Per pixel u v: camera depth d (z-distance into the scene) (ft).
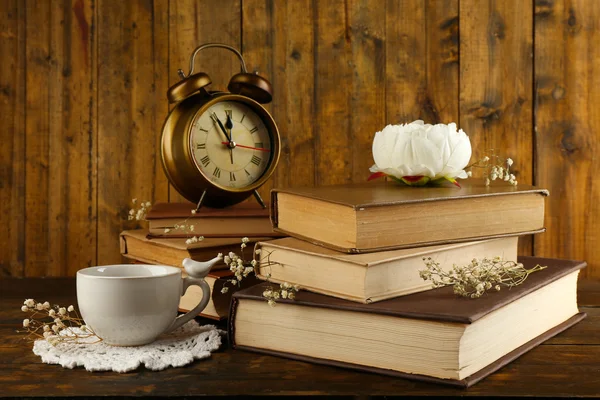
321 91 5.18
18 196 5.18
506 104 5.19
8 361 2.89
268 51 5.17
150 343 3.04
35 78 5.16
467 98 5.20
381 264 2.81
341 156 5.20
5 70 5.14
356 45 5.17
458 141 3.46
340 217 2.93
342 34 5.16
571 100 5.20
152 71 5.17
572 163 5.21
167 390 2.55
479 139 5.20
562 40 5.19
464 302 2.75
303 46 5.17
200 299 3.45
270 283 3.22
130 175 5.20
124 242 4.00
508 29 5.18
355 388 2.56
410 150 3.47
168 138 3.93
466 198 3.15
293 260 3.06
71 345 3.01
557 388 2.56
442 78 5.19
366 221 2.86
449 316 2.52
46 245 5.21
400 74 5.18
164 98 5.17
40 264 5.21
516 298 2.87
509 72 5.19
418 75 5.18
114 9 5.15
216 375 2.72
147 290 2.86
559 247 5.24
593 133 5.19
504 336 2.86
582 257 5.23
